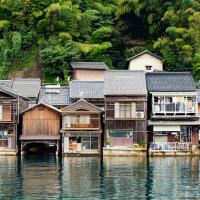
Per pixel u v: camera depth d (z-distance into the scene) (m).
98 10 142.38
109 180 67.81
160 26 140.38
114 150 95.38
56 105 105.19
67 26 133.50
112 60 136.75
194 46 129.12
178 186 63.94
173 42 130.62
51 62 126.38
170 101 98.44
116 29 145.12
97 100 104.12
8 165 81.56
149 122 97.62
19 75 127.88
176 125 97.50
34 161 87.06
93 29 139.38
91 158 92.25
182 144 95.06
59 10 130.88
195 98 98.44
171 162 85.56
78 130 96.31
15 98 96.44
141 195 58.88
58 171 75.12
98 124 96.81
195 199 57.19
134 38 146.00
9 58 130.12
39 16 134.62
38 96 107.88
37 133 97.75
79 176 70.75
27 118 97.75
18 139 97.69
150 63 128.50
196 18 129.12
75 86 106.69
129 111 96.94
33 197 57.62
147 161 87.06
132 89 97.06
